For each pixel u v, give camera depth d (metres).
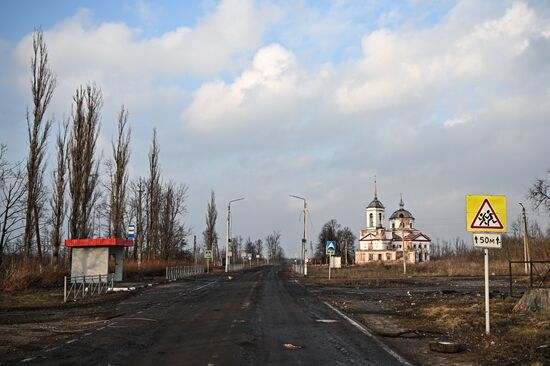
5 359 8.96
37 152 30.86
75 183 35.78
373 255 120.94
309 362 8.90
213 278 48.59
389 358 9.33
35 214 34.91
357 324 14.28
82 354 9.46
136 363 8.66
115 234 43.88
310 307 19.52
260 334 12.25
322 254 130.38
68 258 35.81
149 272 46.38
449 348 9.83
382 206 128.38
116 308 18.88
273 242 170.62
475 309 16.50
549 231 56.12
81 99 36.62
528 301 15.66
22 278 25.55
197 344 10.68
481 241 11.91
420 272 57.09
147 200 54.50
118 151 44.50
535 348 9.78
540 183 35.47
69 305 19.58
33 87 31.09
